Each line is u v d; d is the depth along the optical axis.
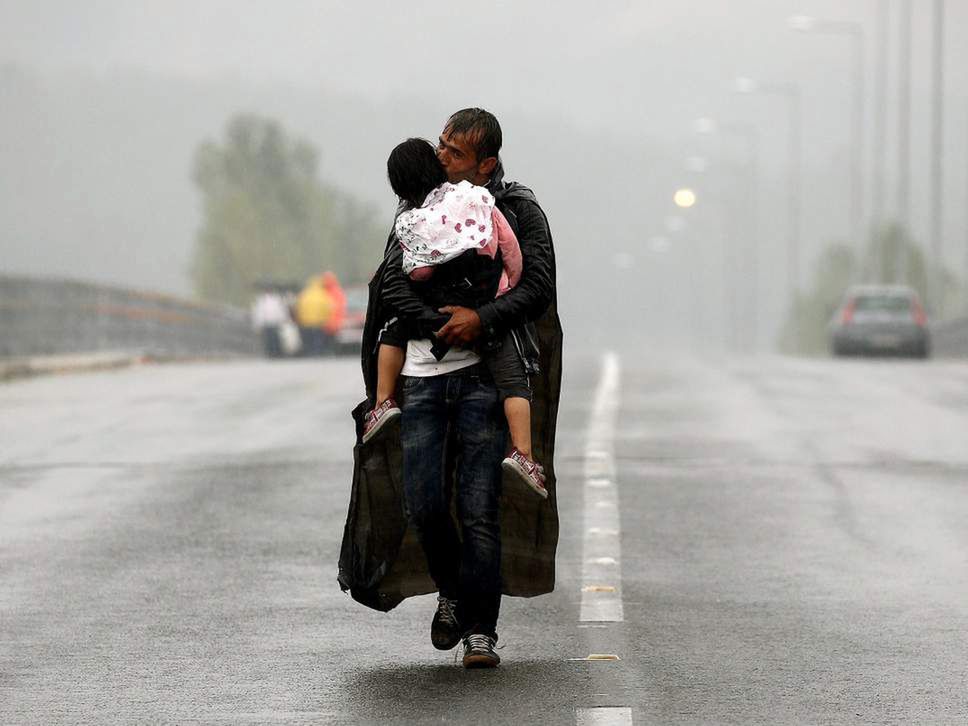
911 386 64.69
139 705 18.83
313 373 74.94
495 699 18.88
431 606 24.11
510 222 19.73
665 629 22.48
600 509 32.19
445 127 20.06
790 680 19.72
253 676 20.09
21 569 26.62
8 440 43.38
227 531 29.83
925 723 17.84
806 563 27.11
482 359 19.66
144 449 41.22
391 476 20.12
